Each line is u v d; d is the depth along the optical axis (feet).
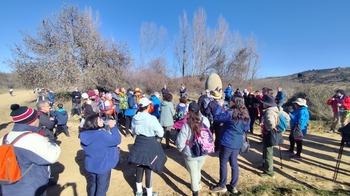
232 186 16.30
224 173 16.25
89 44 71.56
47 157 9.44
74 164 21.80
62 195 16.57
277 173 19.58
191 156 14.35
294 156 22.91
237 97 16.12
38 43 68.44
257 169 20.33
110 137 12.87
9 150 8.86
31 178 9.32
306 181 18.17
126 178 18.90
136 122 14.64
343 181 18.24
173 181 18.26
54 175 19.51
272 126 17.78
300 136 21.95
